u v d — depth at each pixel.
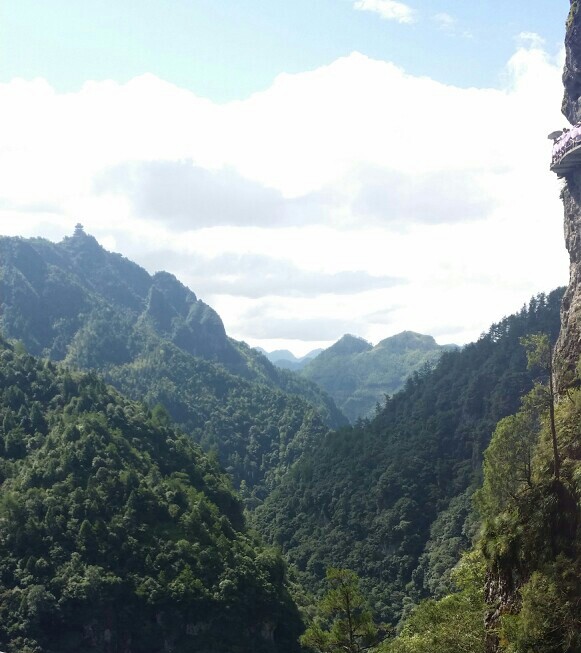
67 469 176.50
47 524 162.38
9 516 162.62
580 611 47.16
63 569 154.25
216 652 150.62
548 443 58.50
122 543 161.12
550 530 53.34
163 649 151.62
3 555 157.62
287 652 156.25
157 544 163.38
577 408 58.03
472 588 68.31
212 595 154.75
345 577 64.88
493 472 60.78
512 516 58.12
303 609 168.50
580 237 82.69
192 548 163.62
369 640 63.84
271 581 166.25
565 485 53.47
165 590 153.88
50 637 148.38
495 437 61.44
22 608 147.38
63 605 148.75
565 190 87.69
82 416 197.75
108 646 150.25
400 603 191.88
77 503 166.88
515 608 54.12
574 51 98.75
